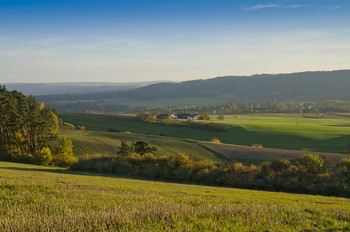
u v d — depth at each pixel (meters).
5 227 7.16
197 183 44.06
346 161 40.34
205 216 8.89
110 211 8.66
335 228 8.67
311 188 36.88
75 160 65.56
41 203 10.57
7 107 69.44
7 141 68.94
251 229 7.90
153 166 50.59
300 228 8.45
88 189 16.58
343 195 34.72
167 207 9.54
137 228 7.43
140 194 16.00
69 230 7.05
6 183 15.67
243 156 74.06
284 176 39.88
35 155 69.75
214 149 83.50
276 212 10.12
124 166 52.53
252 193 28.47
